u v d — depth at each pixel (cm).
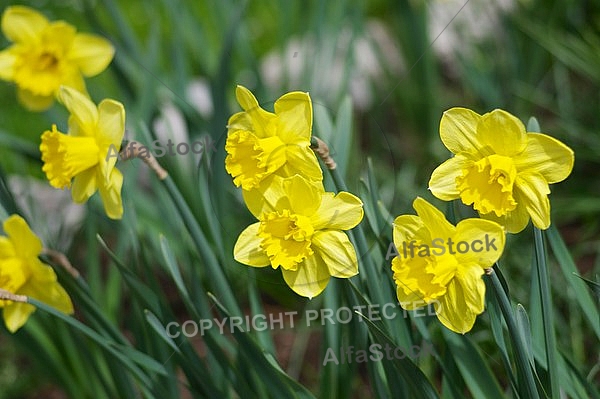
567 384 107
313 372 138
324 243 100
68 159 105
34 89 126
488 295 102
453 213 102
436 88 177
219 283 111
